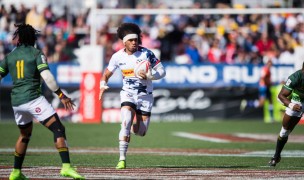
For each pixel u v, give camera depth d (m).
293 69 86.19
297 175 34.12
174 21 93.69
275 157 39.59
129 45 36.78
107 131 71.06
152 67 37.44
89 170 36.16
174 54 91.88
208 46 92.25
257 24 93.44
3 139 61.22
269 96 86.69
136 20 94.81
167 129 75.19
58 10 95.00
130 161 42.78
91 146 55.47
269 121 87.00
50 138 62.75
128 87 37.16
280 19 93.38
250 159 44.53
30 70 29.91
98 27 92.50
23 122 30.61
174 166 39.25
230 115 87.56
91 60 81.31
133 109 37.00
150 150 52.38
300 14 93.38
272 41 91.94
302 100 37.72
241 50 91.25
